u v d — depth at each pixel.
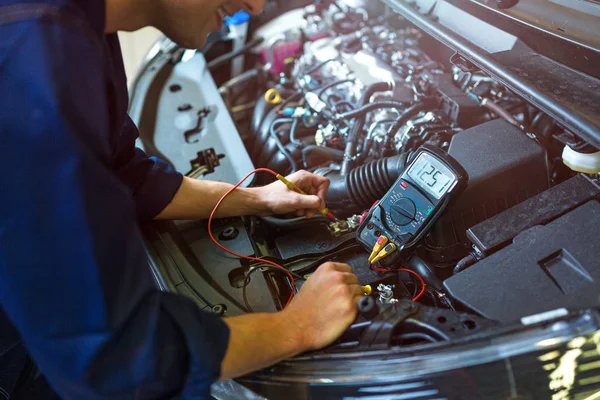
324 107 1.71
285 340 0.97
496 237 1.15
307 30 2.20
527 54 1.38
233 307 1.15
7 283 0.78
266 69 2.17
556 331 0.89
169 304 0.87
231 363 0.90
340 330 1.00
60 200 0.75
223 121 1.75
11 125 0.74
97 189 0.78
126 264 0.82
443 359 0.92
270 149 1.74
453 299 1.11
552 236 1.09
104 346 0.79
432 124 1.49
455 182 1.16
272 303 1.17
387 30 2.05
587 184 1.22
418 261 1.28
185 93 1.93
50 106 0.75
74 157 0.75
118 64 1.02
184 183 1.33
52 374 0.82
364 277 1.25
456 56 1.47
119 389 0.81
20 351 1.21
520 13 1.40
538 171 1.30
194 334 0.86
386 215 1.23
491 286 1.04
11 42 0.76
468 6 1.56
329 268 1.09
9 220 0.76
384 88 1.71
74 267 0.77
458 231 1.28
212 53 2.26
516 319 0.93
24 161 0.75
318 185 1.40
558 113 1.13
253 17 2.36
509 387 0.99
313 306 1.03
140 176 1.27
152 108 1.86
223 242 1.33
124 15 0.94
